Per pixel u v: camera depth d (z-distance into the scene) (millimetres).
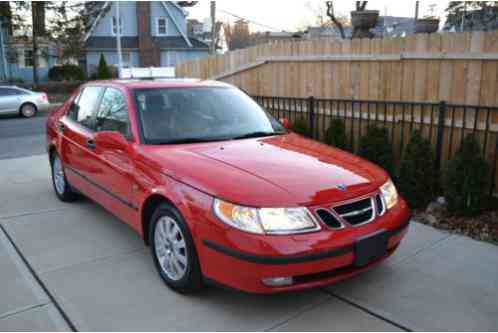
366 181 3213
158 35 33938
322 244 2770
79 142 4695
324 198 2898
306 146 3887
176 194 3139
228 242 2779
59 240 4336
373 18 7594
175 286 3283
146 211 3584
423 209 5078
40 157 8625
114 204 4098
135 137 3758
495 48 4809
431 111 5371
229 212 2807
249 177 3014
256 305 3158
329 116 6699
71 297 3271
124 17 33062
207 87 4512
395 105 5785
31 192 6047
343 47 6355
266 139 3992
